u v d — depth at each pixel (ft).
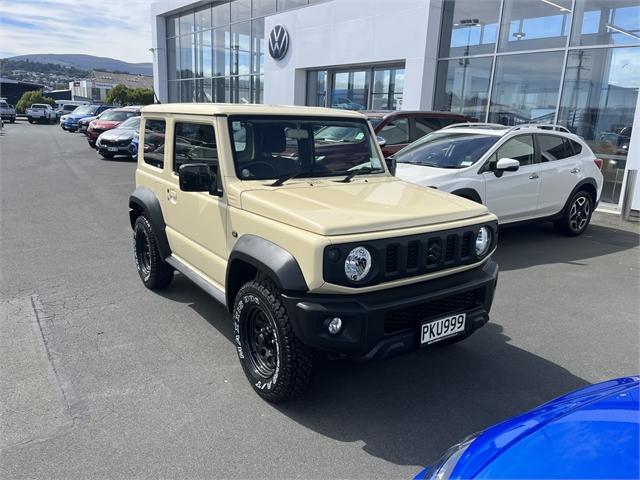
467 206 11.71
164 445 9.53
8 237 24.30
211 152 12.79
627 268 21.72
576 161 26.45
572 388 11.94
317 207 10.58
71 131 112.06
